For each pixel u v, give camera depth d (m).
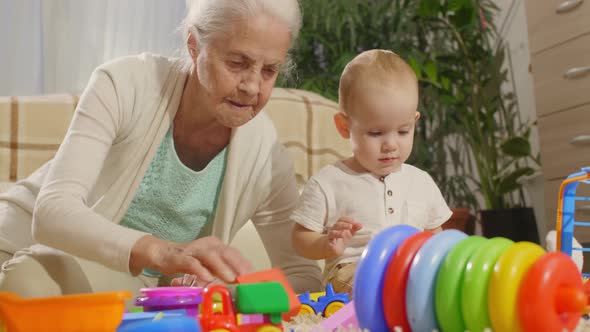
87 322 0.59
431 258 0.66
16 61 2.46
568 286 0.62
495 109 2.88
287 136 2.05
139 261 0.84
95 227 0.88
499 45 2.98
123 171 1.13
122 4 2.60
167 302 0.72
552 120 2.41
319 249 1.19
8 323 0.60
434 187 1.35
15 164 1.79
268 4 0.98
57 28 2.48
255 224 1.35
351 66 1.28
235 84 1.01
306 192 1.29
